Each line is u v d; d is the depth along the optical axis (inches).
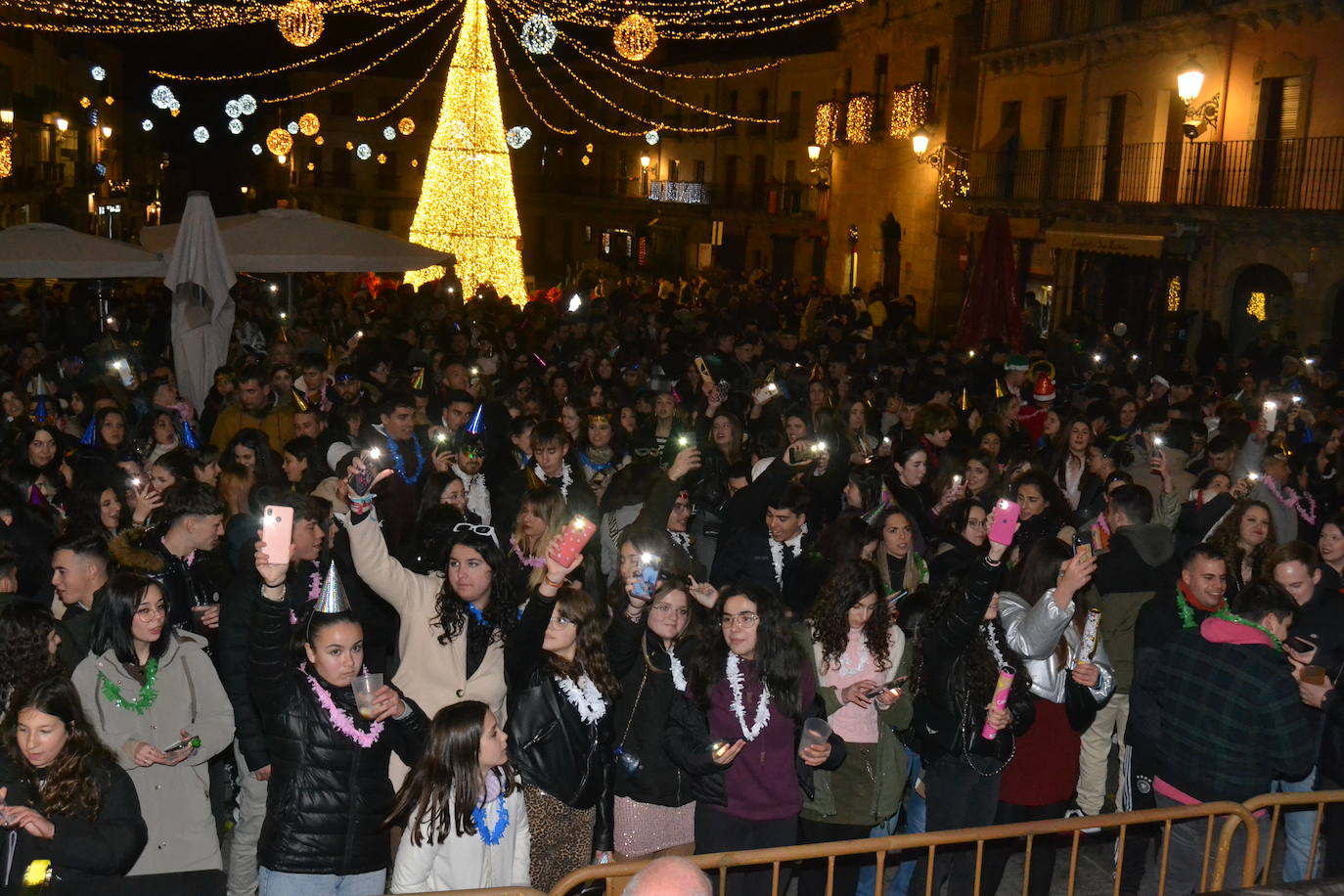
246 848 223.1
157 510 281.1
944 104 1275.8
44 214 1967.3
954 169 1270.9
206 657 208.7
